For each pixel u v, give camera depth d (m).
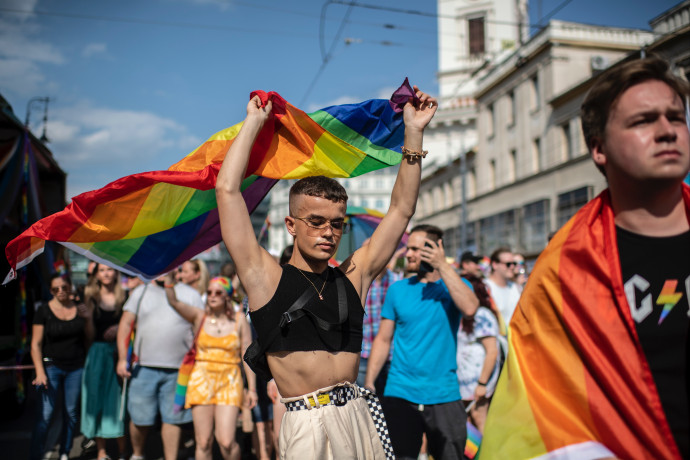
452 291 3.86
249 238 2.19
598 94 1.60
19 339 8.11
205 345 4.84
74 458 6.05
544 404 1.65
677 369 1.46
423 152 2.50
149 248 3.19
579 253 1.64
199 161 2.81
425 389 3.87
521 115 27.88
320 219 2.28
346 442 2.14
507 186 28.36
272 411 5.55
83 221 2.90
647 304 1.52
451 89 46.84
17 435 7.01
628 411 1.48
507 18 46.44
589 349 1.56
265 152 2.64
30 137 8.77
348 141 2.74
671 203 1.55
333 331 2.24
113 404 5.68
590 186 22.28
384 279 5.70
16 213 9.11
